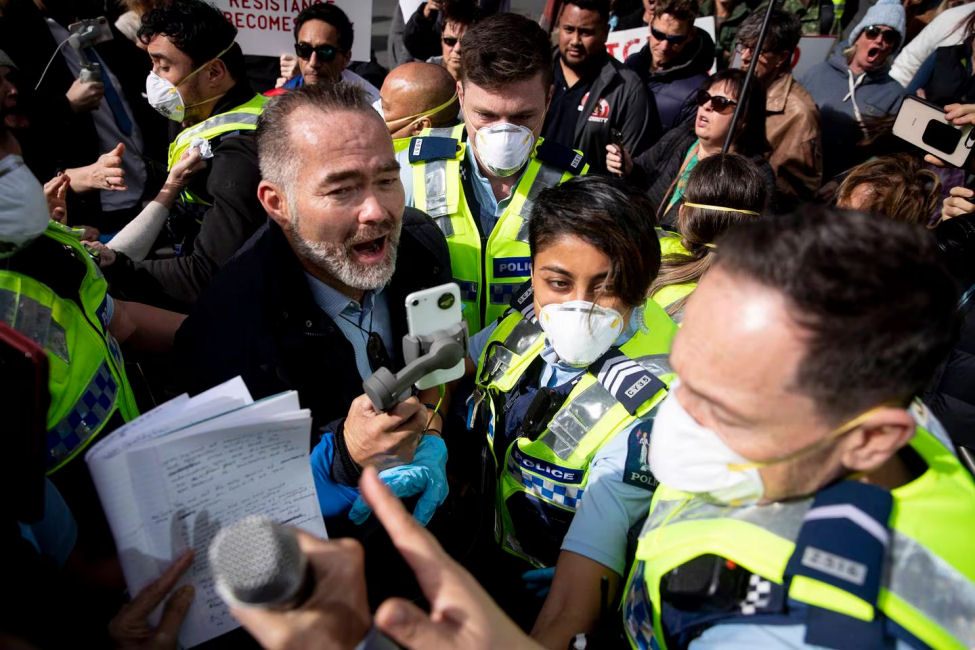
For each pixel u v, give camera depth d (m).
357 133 1.44
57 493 1.19
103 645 0.95
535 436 1.46
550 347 1.55
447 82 2.77
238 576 0.65
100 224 3.48
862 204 2.37
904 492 0.86
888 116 3.64
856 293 0.72
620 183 1.40
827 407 0.78
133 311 1.93
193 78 2.76
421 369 1.10
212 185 2.29
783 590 0.83
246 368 1.50
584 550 1.27
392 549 1.46
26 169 1.25
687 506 1.02
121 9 3.69
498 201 2.43
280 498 1.07
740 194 2.00
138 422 0.97
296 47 3.57
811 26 5.45
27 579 0.89
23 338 0.86
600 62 3.87
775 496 0.90
